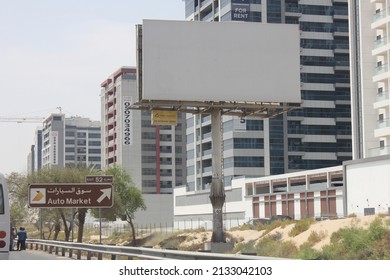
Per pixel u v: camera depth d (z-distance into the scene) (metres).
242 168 119.56
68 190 37.28
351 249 26.88
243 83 50.91
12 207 87.38
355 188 70.06
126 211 90.88
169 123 50.81
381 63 84.88
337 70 131.25
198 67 50.41
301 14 129.38
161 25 50.03
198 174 131.00
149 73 49.69
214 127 50.44
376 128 84.12
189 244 59.50
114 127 179.50
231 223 112.50
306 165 126.31
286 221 48.88
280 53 51.69
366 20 85.81
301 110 127.94
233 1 122.75
